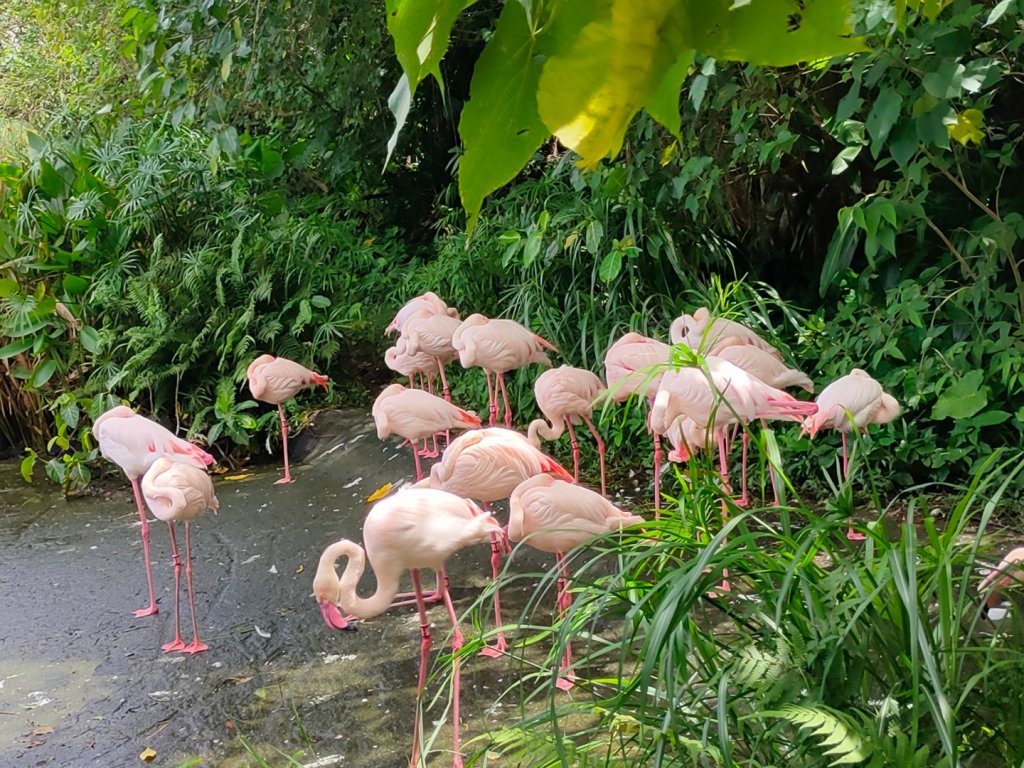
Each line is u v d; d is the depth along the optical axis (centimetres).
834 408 417
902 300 495
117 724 354
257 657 397
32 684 388
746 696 213
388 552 337
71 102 991
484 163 60
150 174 738
